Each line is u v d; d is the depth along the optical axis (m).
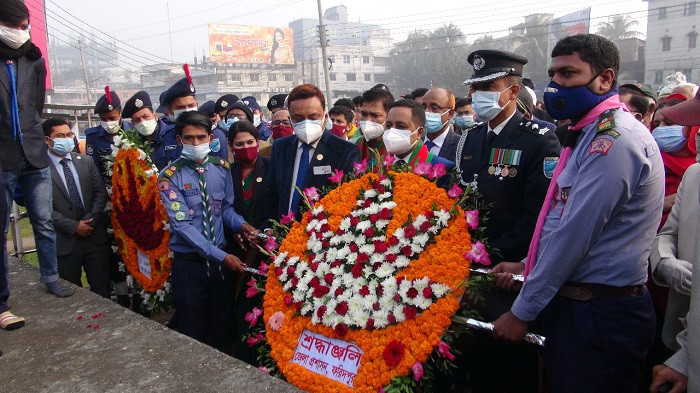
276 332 3.05
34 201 3.89
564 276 2.21
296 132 3.71
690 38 31.47
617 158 2.10
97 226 5.09
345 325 2.76
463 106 5.24
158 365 2.93
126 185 4.79
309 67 53.38
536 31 34.91
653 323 2.29
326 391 2.71
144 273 4.75
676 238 2.63
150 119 5.05
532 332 2.75
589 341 2.23
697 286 2.01
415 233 2.85
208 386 2.69
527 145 2.99
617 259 2.19
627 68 34.16
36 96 3.82
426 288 2.64
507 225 3.05
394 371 2.58
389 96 4.29
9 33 3.51
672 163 3.37
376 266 2.87
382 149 4.29
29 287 4.19
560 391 2.34
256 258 4.07
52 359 3.04
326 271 3.00
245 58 50.12
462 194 2.99
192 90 5.00
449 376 3.14
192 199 3.99
